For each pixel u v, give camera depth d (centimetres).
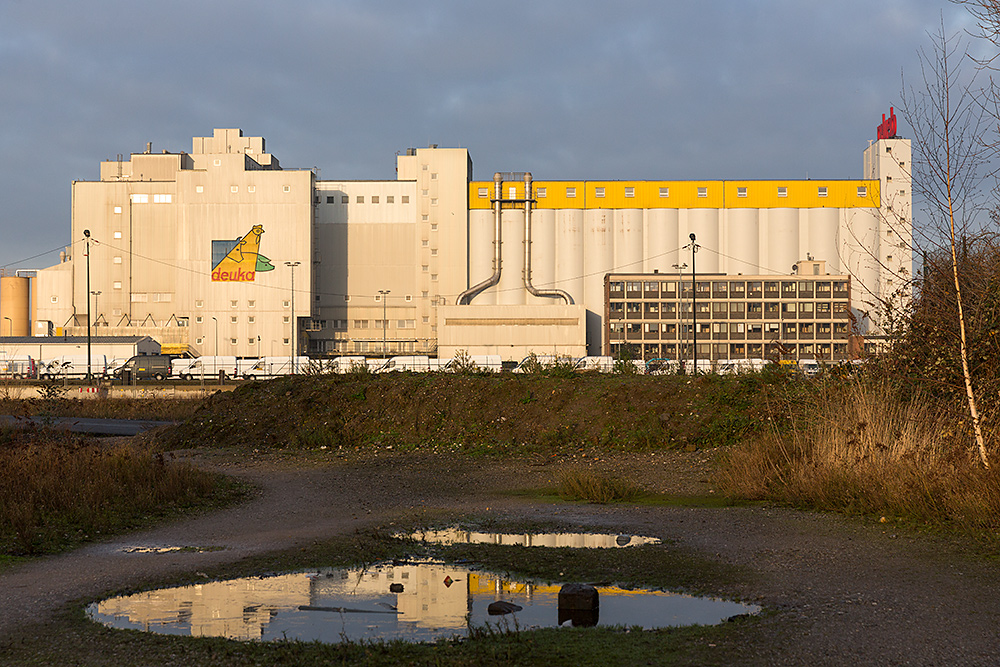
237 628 728
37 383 5938
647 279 10125
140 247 11338
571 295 11319
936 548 975
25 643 670
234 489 1588
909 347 1562
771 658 607
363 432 2370
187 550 1049
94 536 1145
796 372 2152
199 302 10962
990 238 1359
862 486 1269
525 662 605
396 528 1182
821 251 11100
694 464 1834
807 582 838
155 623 742
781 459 1463
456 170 11431
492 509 1345
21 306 13175
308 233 10988
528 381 2514
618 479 1557
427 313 11431
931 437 1338
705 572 894
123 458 1609
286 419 2453
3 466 1448
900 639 646
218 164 11031
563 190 11419
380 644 657
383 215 11650
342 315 11600
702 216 11319
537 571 919
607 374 2756
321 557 996
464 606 794
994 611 718
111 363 7731
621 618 739
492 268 11425
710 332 10031
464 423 2362
